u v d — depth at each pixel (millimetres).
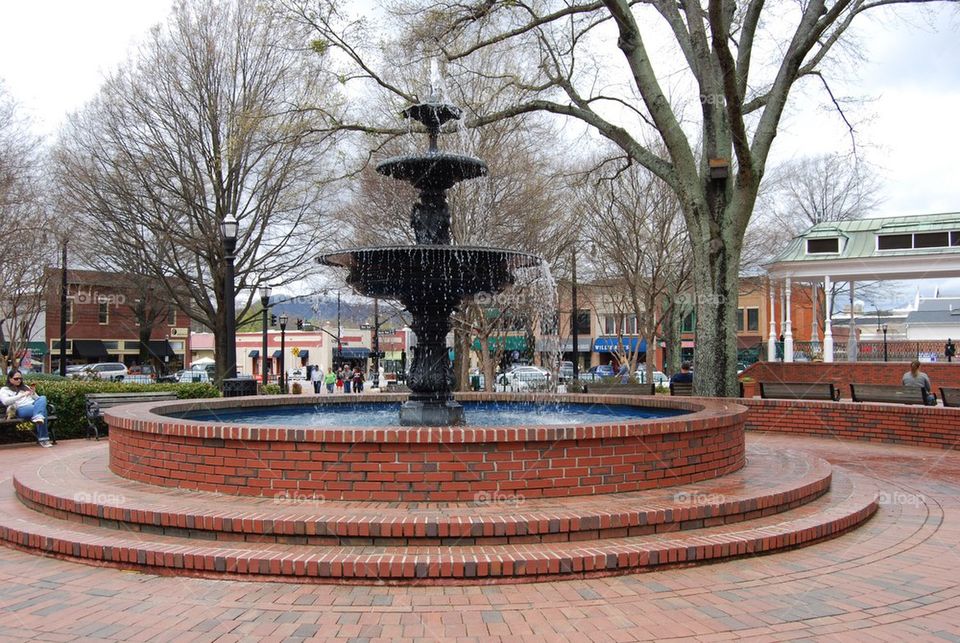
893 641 4379
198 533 5961
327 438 6441
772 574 5602
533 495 6488
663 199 26141
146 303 42469
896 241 26078
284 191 28281
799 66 15555
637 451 6883
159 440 7250
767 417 14141
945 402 13570
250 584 5363
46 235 26625
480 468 6391
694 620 4688
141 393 16141
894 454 11547
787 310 26859
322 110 18141
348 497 6422
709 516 6312
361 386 34438
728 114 13367
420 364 9930
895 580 5480
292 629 4535
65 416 15305
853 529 6902
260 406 11633
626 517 5980
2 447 13617
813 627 4582
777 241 31516
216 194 26406
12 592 5234
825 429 13578
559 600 5035
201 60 25219
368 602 4996
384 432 6367
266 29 25109
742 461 8359
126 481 7547
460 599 5055
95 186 25781
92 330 53156
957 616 4773
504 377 29812
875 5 15766
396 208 23312
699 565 5762
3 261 25703
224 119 25391
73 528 6391
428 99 10688
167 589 5273
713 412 8258
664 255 28812
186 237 26844
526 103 17828
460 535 5688
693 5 15164
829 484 7953
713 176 14930
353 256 9266
